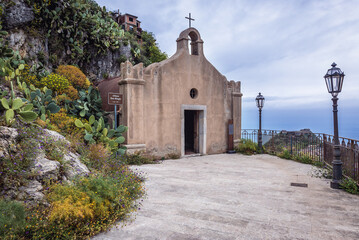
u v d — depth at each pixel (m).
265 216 4.19
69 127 8.52
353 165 6.02
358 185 5.66
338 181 6.07
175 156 10.77
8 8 10.96
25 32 11.79
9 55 10.17
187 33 11.40
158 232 3.54
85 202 3.68
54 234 3.15
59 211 3.31
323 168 8.54
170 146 10.75
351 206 4.75
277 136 12.29
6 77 9.03
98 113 10.41
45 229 3.18
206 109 12.05
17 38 11.34
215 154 12.35
